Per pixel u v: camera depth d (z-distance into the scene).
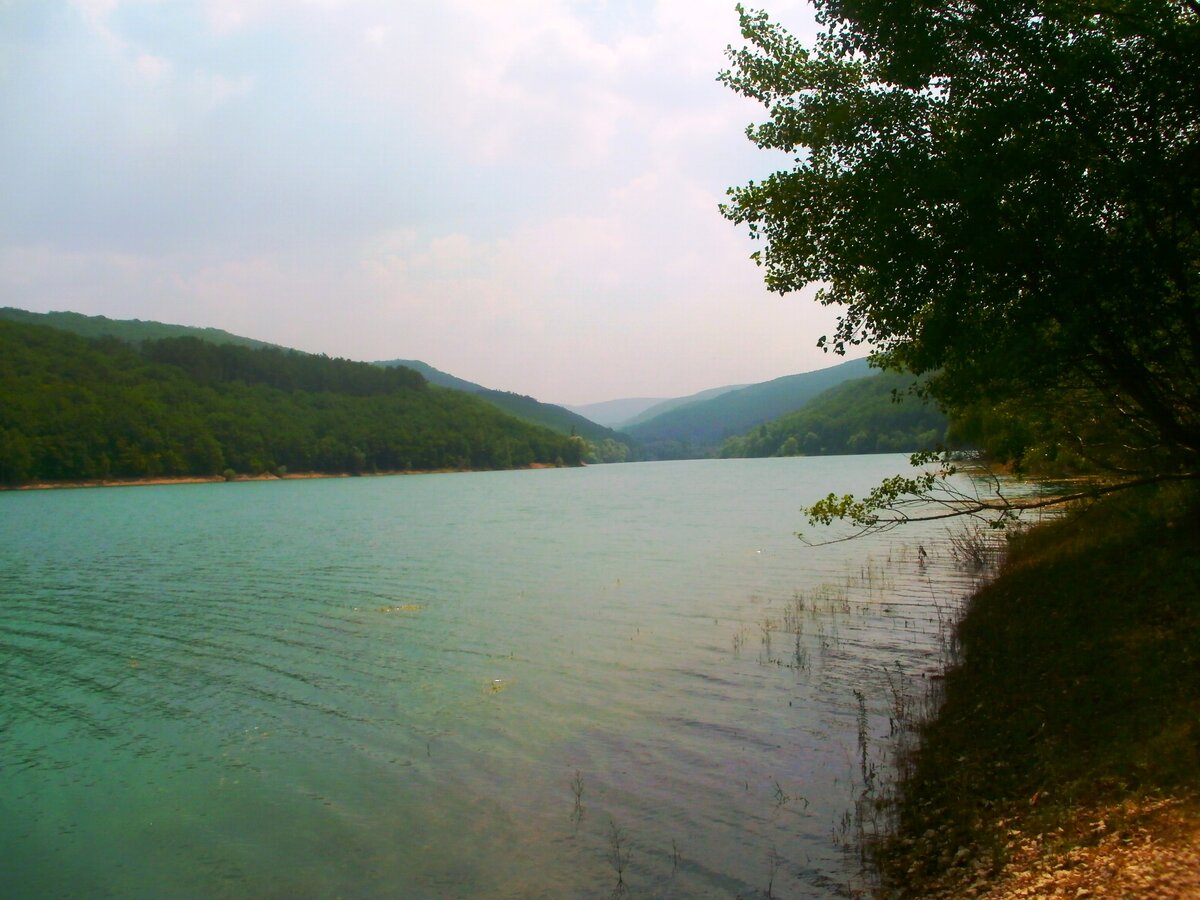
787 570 26.62
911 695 12.19
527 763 10.75
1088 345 10.29
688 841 8.27
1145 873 5.57
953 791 8.49
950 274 10.30
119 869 8.42
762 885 7.29
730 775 9.87
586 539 41.72
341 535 47.53
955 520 36.28
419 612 21.95
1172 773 6.86
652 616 20.12
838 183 10.95
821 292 12.19
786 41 11.73
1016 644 12.48
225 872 8.27
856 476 100.19
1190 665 8.72
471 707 13.30
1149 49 9.34
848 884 7.14
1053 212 9.51
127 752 11.82
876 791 9.03
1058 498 11.88
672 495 85.38
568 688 14.08
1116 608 11.58
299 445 176.50
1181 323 10.50
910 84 10.48
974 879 6.61
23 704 14.30
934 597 19.64
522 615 21.05
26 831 9.33
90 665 17.02
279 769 10.97
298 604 23.77
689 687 13.68
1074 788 7.44
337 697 14.18
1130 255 9.68
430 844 8.62
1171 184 9.39
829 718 11.59
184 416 161.38
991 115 9.73
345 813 9.51
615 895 7.33
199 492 118.88
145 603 24.59
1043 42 9.75
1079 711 9.10
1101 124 9.63
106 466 135.88
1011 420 14.16
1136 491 14.41
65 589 27.78
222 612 22.77
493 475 194.75
